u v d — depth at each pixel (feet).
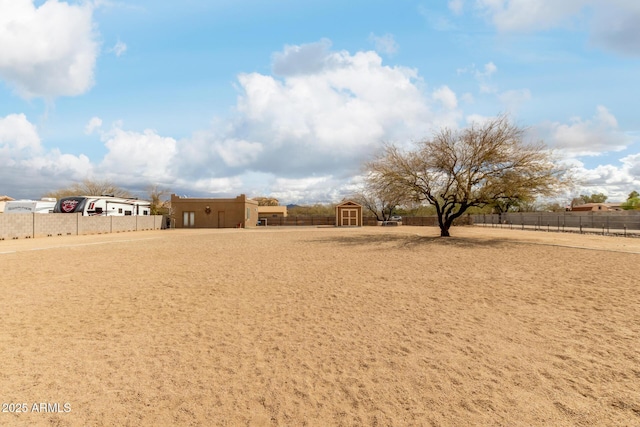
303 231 123.03
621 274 35.58
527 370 14.33
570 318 21.42
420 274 36.47
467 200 78.38
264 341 17.54
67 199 111.96
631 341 17.51
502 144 71.15
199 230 134.72
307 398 12.13
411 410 11.42
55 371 14.03
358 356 15.70
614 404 11.77
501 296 26.96
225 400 11.96
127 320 20.95
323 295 27.32
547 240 75.87
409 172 77.51
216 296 26.99
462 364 14.88
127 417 10.87
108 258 48.49
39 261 45.09
